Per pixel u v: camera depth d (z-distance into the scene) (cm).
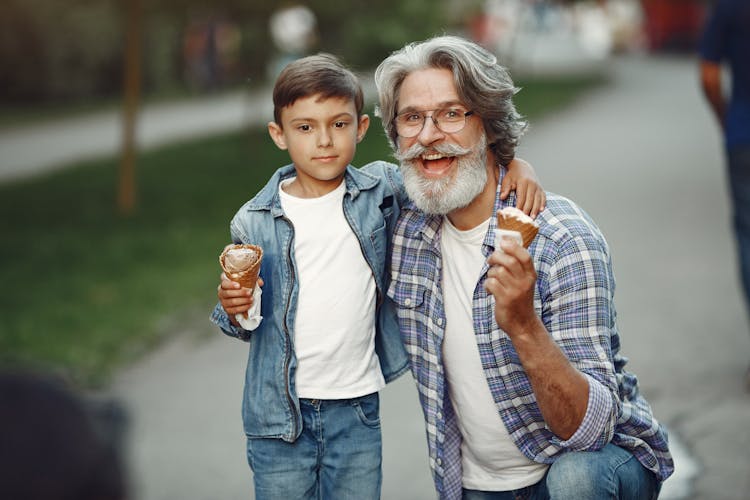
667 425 445
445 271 280
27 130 2041
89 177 1405
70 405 94
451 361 280
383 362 297
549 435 271
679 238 837
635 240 834
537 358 240
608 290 265
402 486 399
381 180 299
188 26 1355
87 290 774
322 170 286
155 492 402
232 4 1324
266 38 1478
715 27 506
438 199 269
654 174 1197
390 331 296
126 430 98
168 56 2733
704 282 691
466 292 274
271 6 1345
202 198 1221
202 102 2516
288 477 282
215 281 788
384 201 297
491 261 236
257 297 268
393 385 523
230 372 562
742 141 495
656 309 630
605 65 3225
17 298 755
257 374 284
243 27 1438
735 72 499
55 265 871
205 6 1273
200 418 488
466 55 270
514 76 2753
